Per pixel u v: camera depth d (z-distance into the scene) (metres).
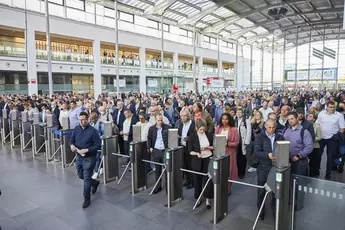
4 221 3.60
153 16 23.33
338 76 35.94
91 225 3.47
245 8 25.27
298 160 3.70
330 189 2.71
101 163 5.32
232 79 39.50
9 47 15.78
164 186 4.91
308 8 26.23
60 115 7.25
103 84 22.19
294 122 3.70
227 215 3.70
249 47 42.25
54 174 5.56
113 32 21.36
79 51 20.89
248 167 6.12
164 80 24.28
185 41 29.84
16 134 8.30
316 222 2.84
